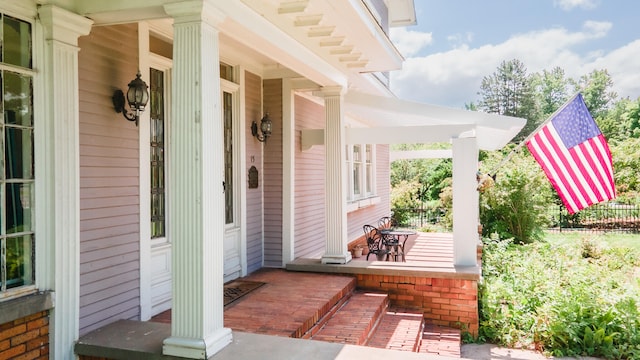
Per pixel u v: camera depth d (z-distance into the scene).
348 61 6.98
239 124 7.03
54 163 3.79
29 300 3.59
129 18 3.97
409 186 23.97
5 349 3.48
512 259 10.21
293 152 7.84
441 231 17.47
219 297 3.84
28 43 3.70
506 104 54.09
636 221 20.03
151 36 5.30
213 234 3.75
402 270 7.03
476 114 7.78
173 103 3.69
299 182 8.16
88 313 4.19
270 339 4.03
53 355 3.80
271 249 7.80
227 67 6.98
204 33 3.67
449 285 6.89
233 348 3.82
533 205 15.05
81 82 4.12
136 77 4.52
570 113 6.10
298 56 5.65
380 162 15.08
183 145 3.66
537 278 8.17
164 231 5.47
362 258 9.42
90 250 4.21
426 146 34.22
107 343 3.91
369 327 5.54
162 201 5.45
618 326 6.34
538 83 60.84
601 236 17.00
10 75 3.57
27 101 3.70
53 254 3.81
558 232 18.92
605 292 7.32
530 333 6.53
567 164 6.05
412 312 6.80
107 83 4.39
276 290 6.28
